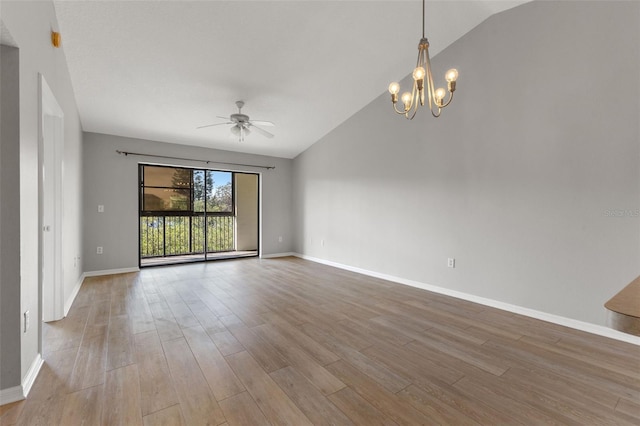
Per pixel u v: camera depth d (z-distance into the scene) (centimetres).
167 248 615
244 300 344
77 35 277
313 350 223
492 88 321
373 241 467
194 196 634
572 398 168
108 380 181
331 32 315
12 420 145
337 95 439
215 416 150
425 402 163
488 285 326
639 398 168
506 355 217
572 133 266
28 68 176
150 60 321
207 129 489
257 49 324
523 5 296
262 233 640
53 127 271
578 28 262
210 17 276
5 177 157
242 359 208
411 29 325
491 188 322
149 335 246
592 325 256
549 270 281
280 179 665
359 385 179
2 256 157
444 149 367
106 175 468
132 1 251
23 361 166
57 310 277
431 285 383
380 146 452
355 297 357
